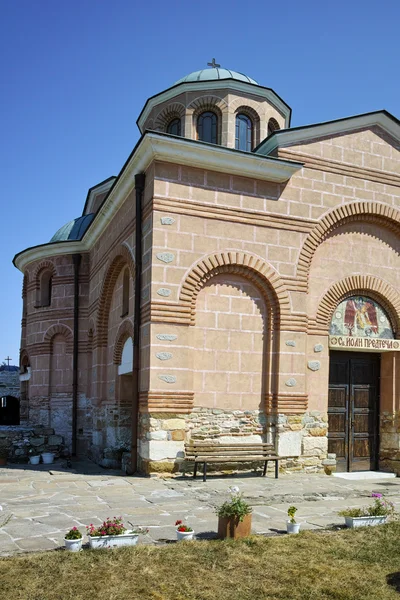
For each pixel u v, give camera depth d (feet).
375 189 53.06
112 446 57.11
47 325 76.18
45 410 74.59
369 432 52.90
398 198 53.98
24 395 83.71
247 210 47.39
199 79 66.74
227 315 46.60
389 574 22.85
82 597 19.61
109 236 60.54
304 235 49.44
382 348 51.93
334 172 51.42
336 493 38.86
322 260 50.96
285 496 37.22
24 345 84.07
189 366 44.32
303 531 27.94
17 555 23.35
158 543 25.52
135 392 45.55
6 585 20.16
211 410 45.24
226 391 45.91
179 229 44.98
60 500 34.88
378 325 53.26
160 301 43.80
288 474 46.47
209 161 45.75
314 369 49.39
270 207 48.34
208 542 25.43
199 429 44.65
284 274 48.24
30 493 37.47
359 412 52.70
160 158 44.62
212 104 63.67
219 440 45.16
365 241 53.16
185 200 45.37
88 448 68.80
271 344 47.60
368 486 42.78
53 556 22.99
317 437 48.65
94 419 64.03
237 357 46.57
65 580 20.83
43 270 79.05
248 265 46.80
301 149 50.47
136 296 46.32
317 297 50.29
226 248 46.37
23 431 64.08
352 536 27.40
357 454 52.13
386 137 54.39
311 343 49.55
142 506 33.09
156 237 44.21
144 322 45.01
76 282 74.38
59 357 75.72
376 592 21.03
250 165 47.01
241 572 22.36
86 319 74.02
